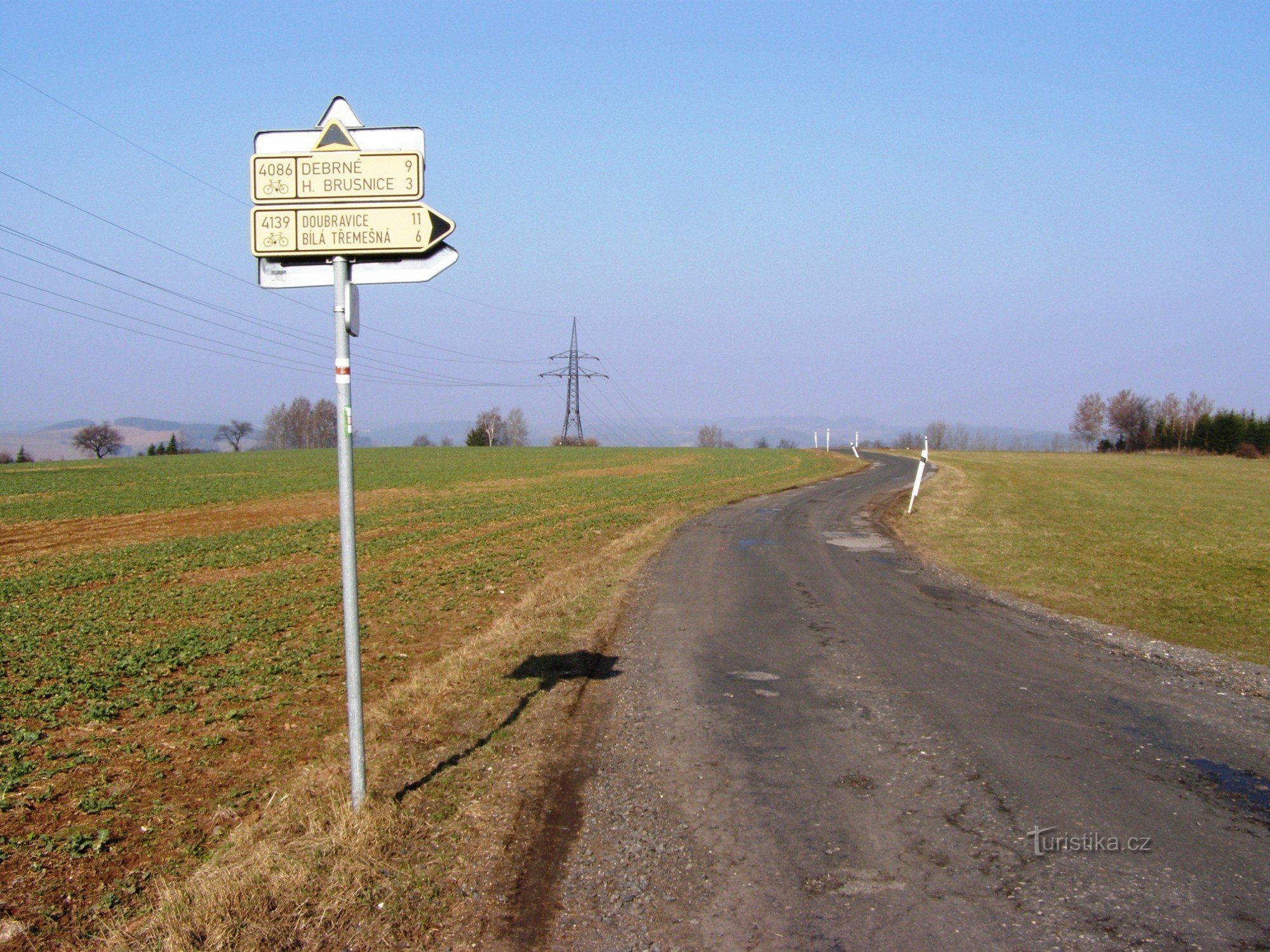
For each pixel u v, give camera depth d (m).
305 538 23.36
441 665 9.76
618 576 15.40
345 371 5.43
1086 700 8.38
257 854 4.93
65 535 24.97
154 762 7.59
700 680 9.03
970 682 9.01
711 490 36.81
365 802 5.50
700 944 4.20
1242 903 4.57
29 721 8.70
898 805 5.86
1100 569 17.05
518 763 6.52
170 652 11.19
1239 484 40.22
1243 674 9.58
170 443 111.75
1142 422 93.94
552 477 46.28
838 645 10.66
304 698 9.35
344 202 5.39
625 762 6.69
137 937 4.45
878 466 52.66
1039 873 4.90
